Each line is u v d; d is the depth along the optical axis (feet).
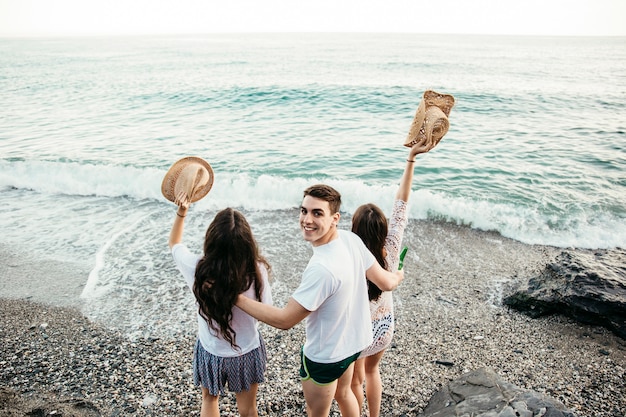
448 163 40.81
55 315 18.35
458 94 76.43
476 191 33.65
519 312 18.76
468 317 18.47
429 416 11.70
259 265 8.36
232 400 12.91
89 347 16.12
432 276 22.15
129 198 32.42
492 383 12.19
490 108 66.59
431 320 18.28
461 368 14.96
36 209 30.22
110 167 37.47
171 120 60.49
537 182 35.42
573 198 31.99
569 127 54.29
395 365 15.16
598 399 13.14
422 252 24.77
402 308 19.25
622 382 13.96
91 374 14.46
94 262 22.99
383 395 13.42
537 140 48.47
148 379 14.20
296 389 13.66
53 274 21.80
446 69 118.73
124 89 83.25
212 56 165.99
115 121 59.77
